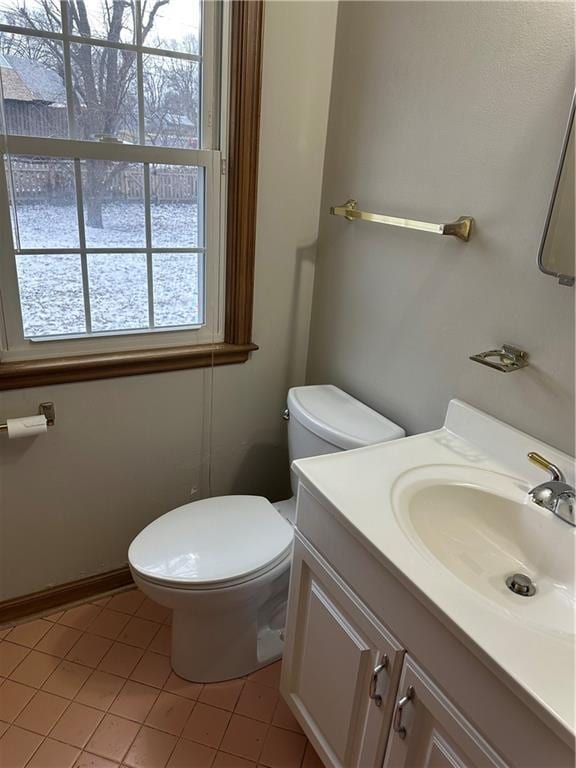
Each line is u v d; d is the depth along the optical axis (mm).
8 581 1765
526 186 1154
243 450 2051
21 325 1532
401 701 996
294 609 1345
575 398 1127
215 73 1569
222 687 1639
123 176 1538
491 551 1168
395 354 1608
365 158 1611
